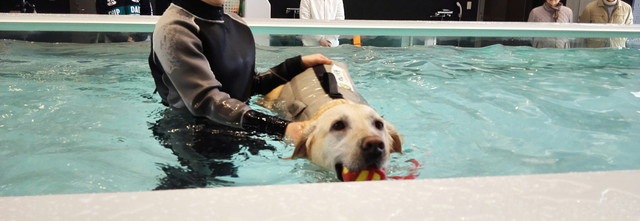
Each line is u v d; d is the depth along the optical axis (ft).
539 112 9.09
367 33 16.05
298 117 7.25
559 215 3.05
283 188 3.29
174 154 6.64
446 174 6.14
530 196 3.26
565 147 7.35
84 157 6.51
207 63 7.54
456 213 3.06
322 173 6.04
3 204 3.00
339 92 7.32
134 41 14.61
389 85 10.78
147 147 6.86
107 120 7.93
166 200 3.12
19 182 5.77
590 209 3.12
